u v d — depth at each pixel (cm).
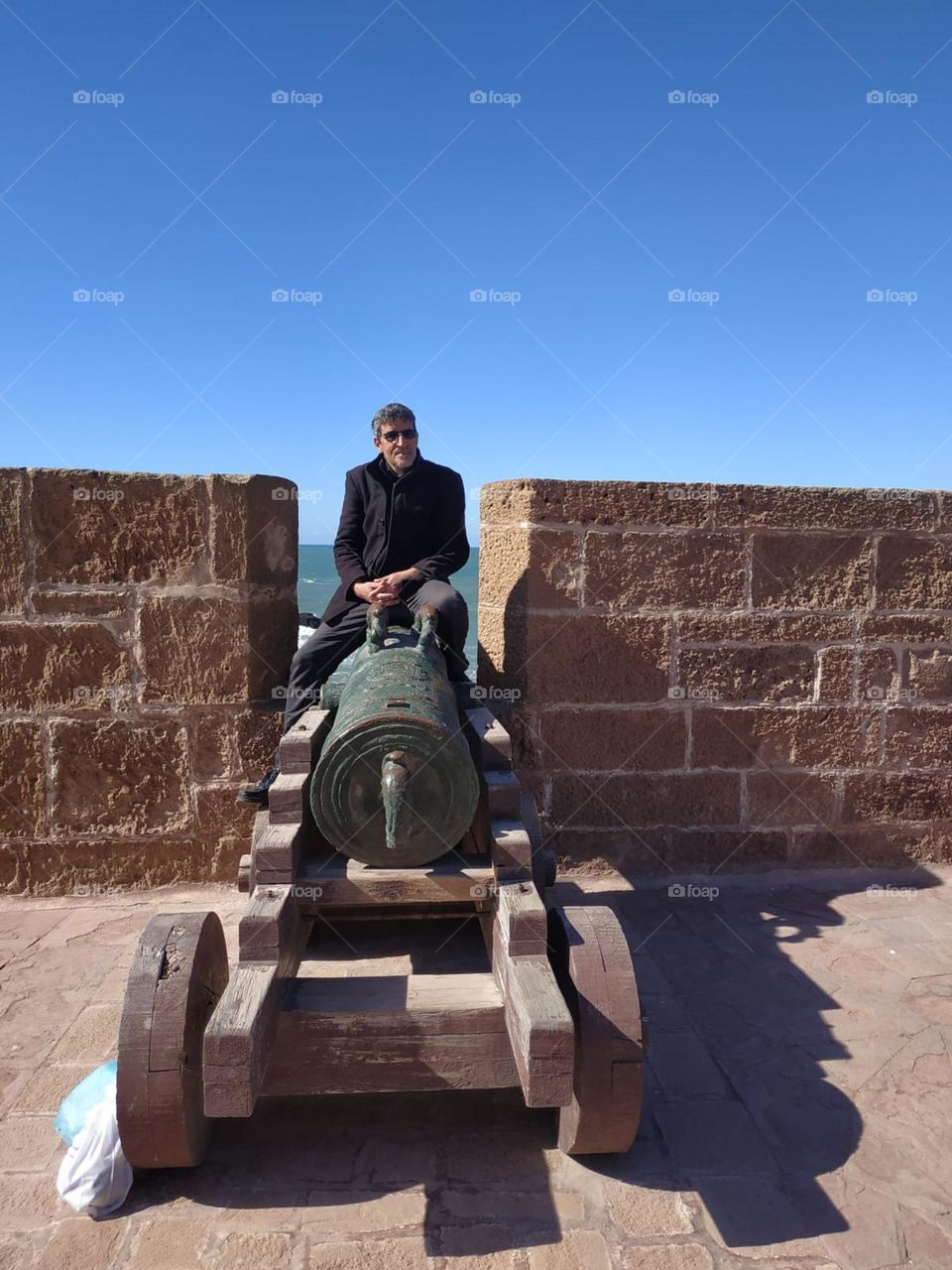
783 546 446
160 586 419
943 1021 318
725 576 443
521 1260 206
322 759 245
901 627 459
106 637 418
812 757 460
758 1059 293
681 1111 264
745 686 450
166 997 225
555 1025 198
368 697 257
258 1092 207
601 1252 209
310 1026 232
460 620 347
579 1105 226
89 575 414
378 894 253
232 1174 235
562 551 431
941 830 474
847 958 367
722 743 452
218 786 429
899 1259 209
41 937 381
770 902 426
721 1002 330
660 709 446
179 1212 221
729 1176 236
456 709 278
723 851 458
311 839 281
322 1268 204
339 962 334
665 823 453
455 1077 235
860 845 468
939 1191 232
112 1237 213
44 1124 254
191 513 417
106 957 360
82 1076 278
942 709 468
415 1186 231
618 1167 239
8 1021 311
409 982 249
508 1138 250
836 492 448
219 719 426
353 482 393
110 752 423
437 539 391
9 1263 205
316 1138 250
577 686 439
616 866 453
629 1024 225
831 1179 236
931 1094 274
